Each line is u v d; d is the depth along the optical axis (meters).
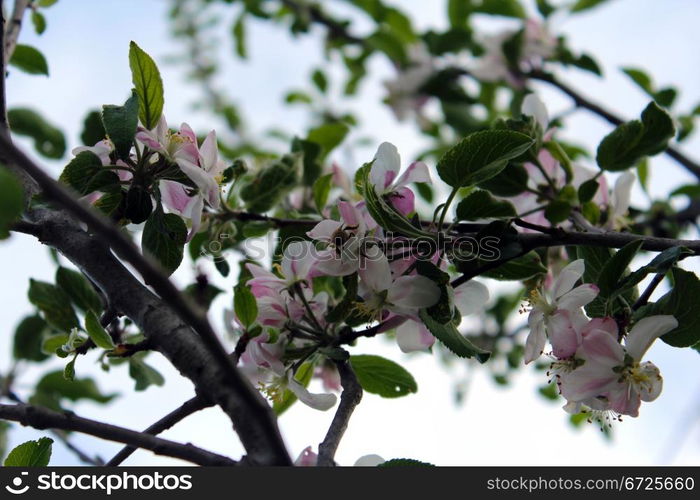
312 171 4.20
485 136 2.67
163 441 2.02
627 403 2.54
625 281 2.64
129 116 2.52
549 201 3.46
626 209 3.59
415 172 2.80
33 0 4.10
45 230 2.38
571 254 3.39
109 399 4.49
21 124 4.52
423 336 2.93
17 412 2.07
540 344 2.67
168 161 2.64
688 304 2.58
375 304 2.63
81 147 2.65
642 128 3.37
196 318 1.70
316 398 2.76
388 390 3.34
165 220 2.63
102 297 3.41
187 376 2.09
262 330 2.66
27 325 4.34
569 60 5.37
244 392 1.78
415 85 5.93
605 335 2.53
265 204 3.64
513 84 5.51
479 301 2.88
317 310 2.78
